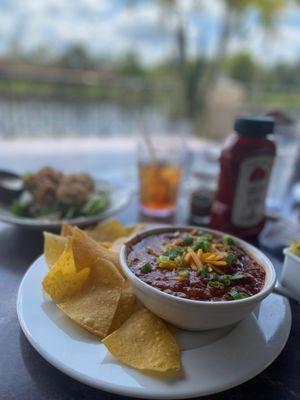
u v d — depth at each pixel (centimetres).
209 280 53
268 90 525
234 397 45
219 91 454
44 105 440
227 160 86
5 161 235
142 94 520
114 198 110
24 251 81
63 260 57
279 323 56
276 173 113
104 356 46
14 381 45
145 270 56
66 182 105
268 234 96
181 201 123
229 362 46
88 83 465
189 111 591
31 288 59
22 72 416
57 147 297
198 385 42
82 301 54
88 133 437
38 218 99
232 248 64
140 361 45
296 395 46
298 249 68
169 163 111
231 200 88
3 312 58
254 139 85
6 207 105
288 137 114
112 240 80
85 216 99
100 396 44
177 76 600
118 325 53
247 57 715
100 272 57
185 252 59
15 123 410
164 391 41
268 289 50
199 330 52
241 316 49
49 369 48
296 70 691
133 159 252
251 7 564
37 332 49
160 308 50
